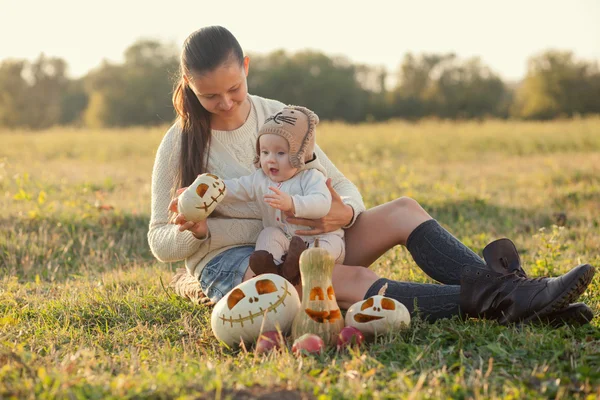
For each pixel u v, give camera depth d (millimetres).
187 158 3705
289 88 62000
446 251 3471
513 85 75125
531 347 2889
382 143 15539
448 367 2752
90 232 6195
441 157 13625
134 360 2900
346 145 15227
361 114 62000
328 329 2967
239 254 3613
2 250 5582
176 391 2375
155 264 5410
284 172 3479
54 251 5727
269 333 3031
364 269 3484
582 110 54219
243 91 3529
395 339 2990
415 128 20047
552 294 3098
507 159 13031
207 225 3637
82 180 9352
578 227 6414
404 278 4445
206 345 3295
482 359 2828
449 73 64562
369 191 8148
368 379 2582
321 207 3381
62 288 4574
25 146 15602
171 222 3725
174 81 3857
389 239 3637
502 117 59188
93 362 2859
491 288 3236
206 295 3783
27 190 8047
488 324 3232
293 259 3211
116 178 9992
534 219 6867
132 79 58875
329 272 3014
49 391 2385
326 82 61656
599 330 3166
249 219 3693
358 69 68438
